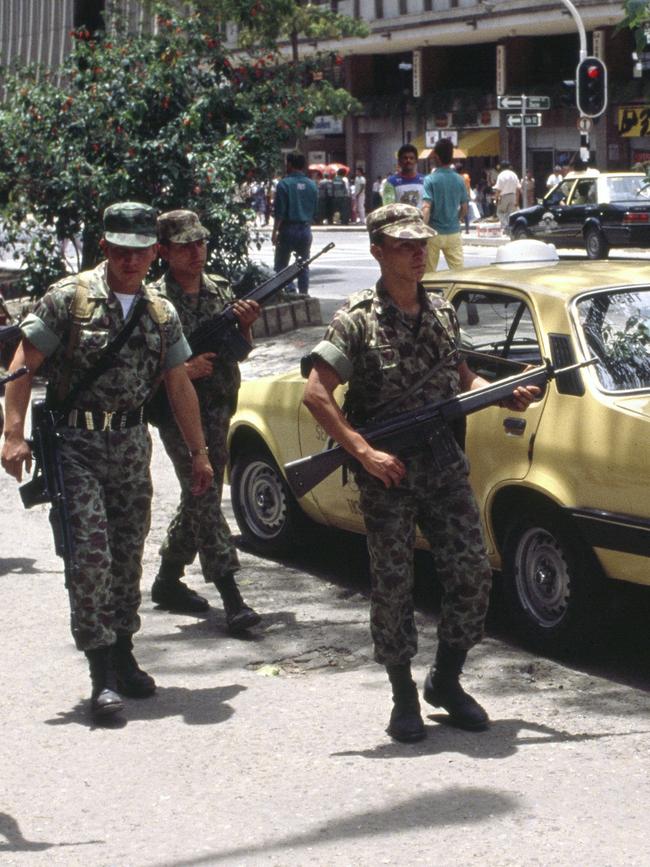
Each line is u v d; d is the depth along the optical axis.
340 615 7.20
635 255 32.50
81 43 16.33
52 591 7.67
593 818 4.68
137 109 15.66
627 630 6.84
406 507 5.38
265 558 8.32
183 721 5.71
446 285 7.19
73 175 15.47
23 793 5.03
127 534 5.90
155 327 5.76
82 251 16.45
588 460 6.11
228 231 16.11
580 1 47.41
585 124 30.19
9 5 36.94
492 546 6.68
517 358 6.68
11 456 5.64
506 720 5.67
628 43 48.72
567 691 6.02
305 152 60.38
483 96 53.69
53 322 5.64
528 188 48.94
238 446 8.38
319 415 5.30
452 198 14.78
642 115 10.74
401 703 5.47
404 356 5.33
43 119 15.77
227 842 4.58
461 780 5.03
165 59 16.16
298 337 17.06
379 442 5.31
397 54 59.00
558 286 6.68
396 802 4.85
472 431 6.65
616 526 5.97
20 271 16.94
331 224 51.34
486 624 7.01
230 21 28.95
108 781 5.11
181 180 15.77
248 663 6.48
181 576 7.28
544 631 6.45
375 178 59.19
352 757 5.28
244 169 16.42
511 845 4.49
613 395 6.20
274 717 5.74
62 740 5.52
